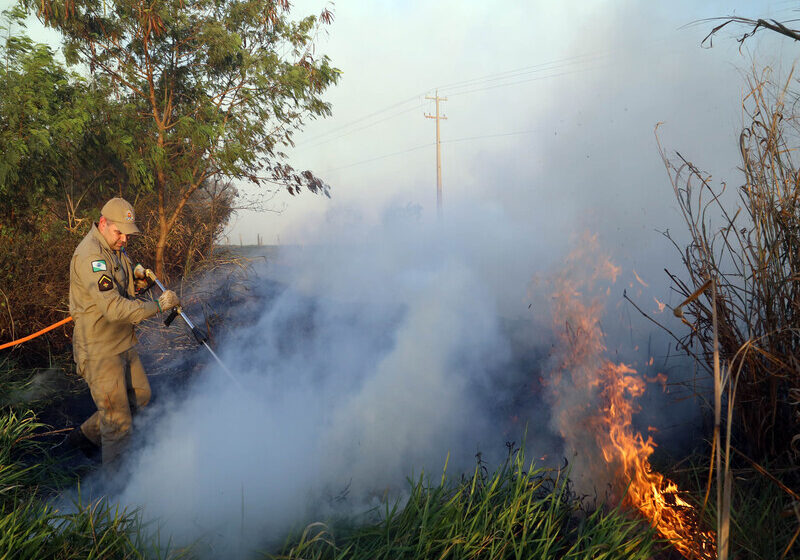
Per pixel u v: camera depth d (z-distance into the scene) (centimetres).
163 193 761
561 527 239
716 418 171
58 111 606
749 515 228
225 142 715
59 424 398
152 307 322
